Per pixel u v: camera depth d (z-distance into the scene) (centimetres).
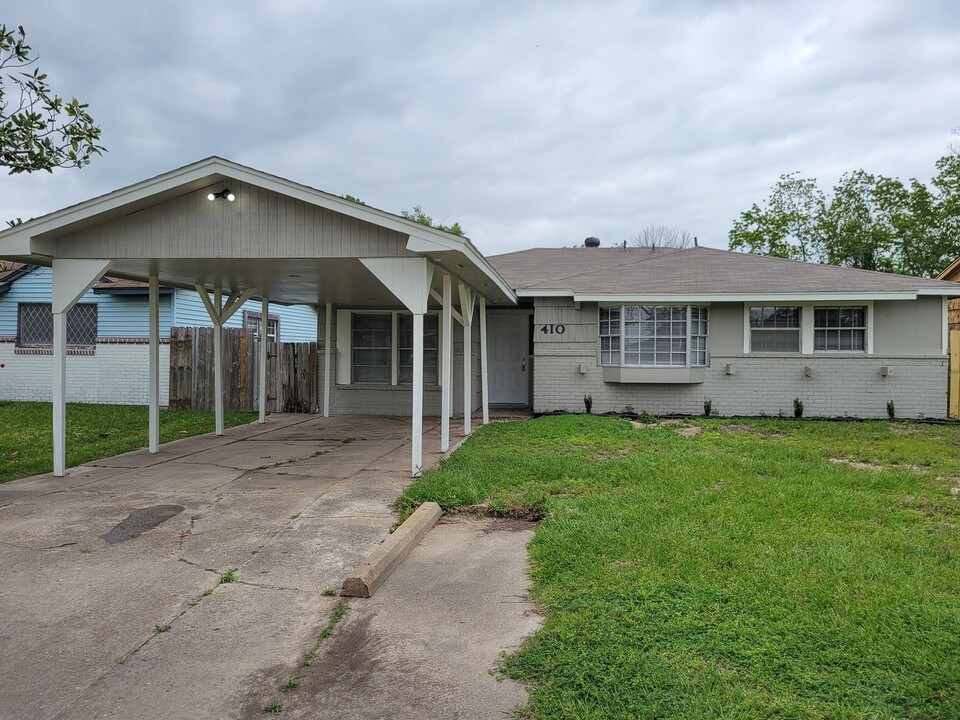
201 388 1409
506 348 1377
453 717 258
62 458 712
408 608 367
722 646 298
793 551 424
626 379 1191
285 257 671
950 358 1226
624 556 421
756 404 1193
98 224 693
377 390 1324
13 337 1570
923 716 245
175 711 267
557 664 291
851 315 1180
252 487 647
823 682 268
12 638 332
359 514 545
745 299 1155
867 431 1006
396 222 639
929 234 2652
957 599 348
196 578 412
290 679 290
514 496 575
